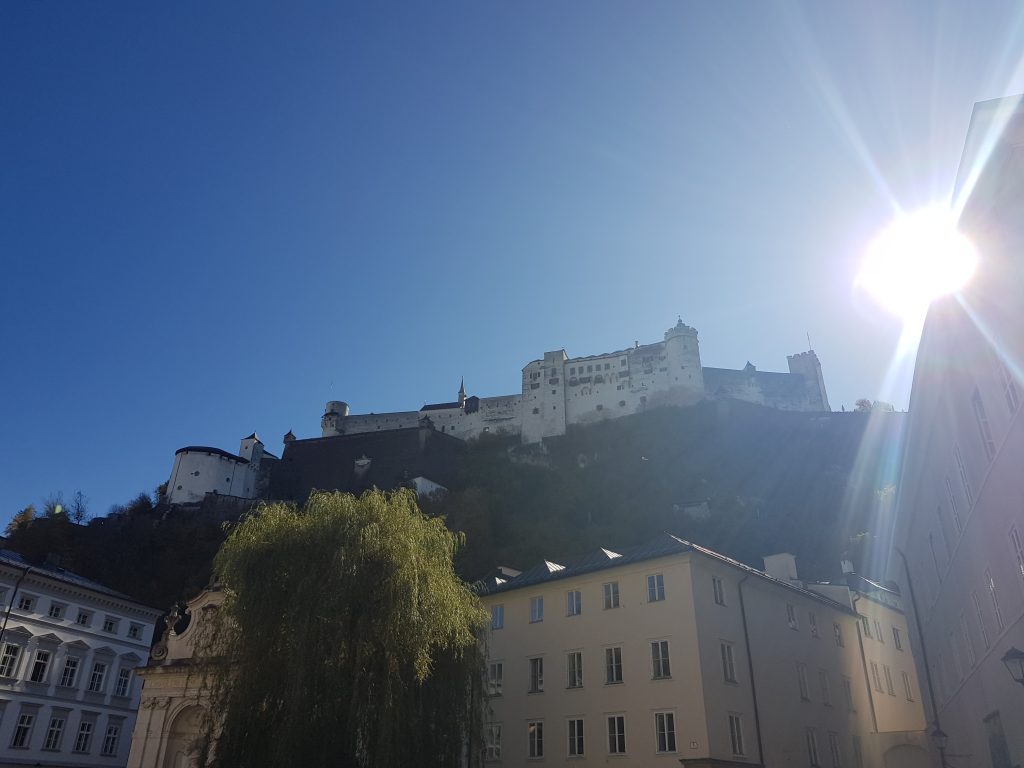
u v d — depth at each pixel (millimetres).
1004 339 18875
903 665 50938
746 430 138250
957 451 26453
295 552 28062
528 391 160125
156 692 41562
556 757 36219
